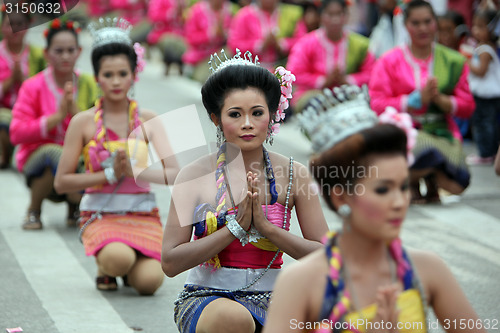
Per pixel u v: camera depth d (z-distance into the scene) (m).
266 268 6.95
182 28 32.25
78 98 13.05
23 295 10.01
